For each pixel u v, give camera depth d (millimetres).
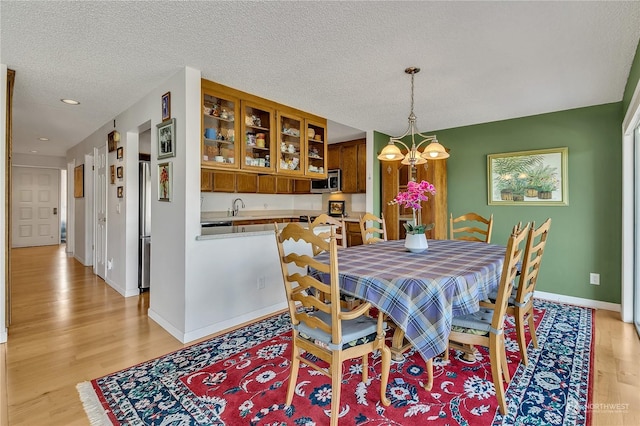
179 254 2648
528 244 2002
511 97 3203
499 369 1722
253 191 5602
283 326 2883
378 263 2041
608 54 2287
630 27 1936
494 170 4078
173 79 2727
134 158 3842
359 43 2174
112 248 4270
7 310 2729
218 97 2922
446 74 2662
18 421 1642
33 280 4562
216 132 2977
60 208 8234
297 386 1939
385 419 1641
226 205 5520
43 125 4523
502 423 1606
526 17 1849
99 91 3127
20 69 2596
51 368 2160
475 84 2871
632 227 2988
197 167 2646
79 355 2342
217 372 2102
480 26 1950
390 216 4582
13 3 1730
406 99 3281
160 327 2865
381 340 1752
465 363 2211
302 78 2777
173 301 2729
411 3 1735
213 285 2746
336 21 1912
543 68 2531
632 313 2979
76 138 5488
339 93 3141
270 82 2875
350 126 4484
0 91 2457
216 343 2541
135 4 1754
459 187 4375
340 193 5930
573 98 3223
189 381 1997
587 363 2199
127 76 2758
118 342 2561
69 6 1768
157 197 2998
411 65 2502
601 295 3416
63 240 8648
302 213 6539
